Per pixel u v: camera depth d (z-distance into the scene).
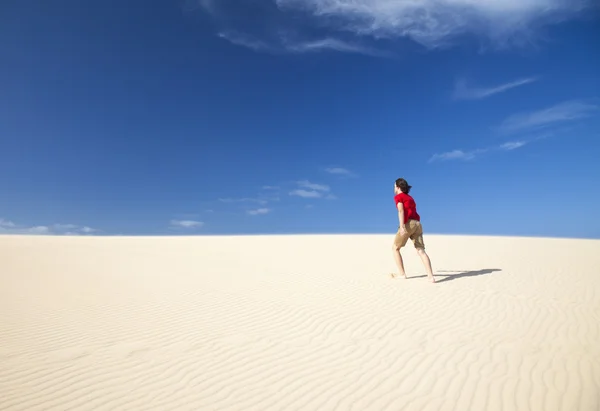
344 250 18.73
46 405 3.95
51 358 5.18
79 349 5.51
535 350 4.99
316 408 3.76
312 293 8.64
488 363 4.65
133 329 6.41
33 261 15.77
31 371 4.76
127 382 4.44
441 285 8.94
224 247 21.52
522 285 8.81
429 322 6.29
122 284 10.43
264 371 4.66
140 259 16.17
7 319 7.10
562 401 3.73
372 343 5.46
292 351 5.27
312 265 13.22
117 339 5.93
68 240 27.66
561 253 15.11
